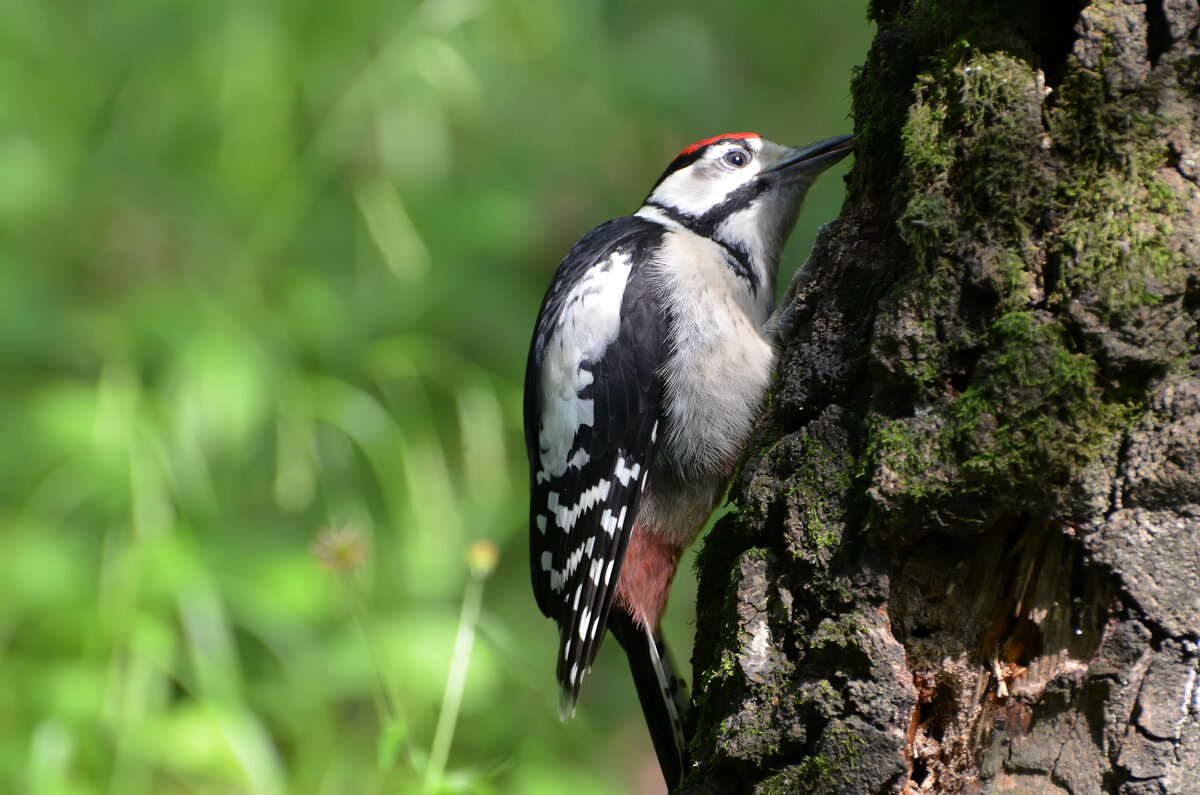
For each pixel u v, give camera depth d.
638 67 11.91
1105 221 4.03
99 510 9.03
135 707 7.59
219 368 8.81
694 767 4.68
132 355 9.41
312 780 8.33
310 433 9.12
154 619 8.09
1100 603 4.08
